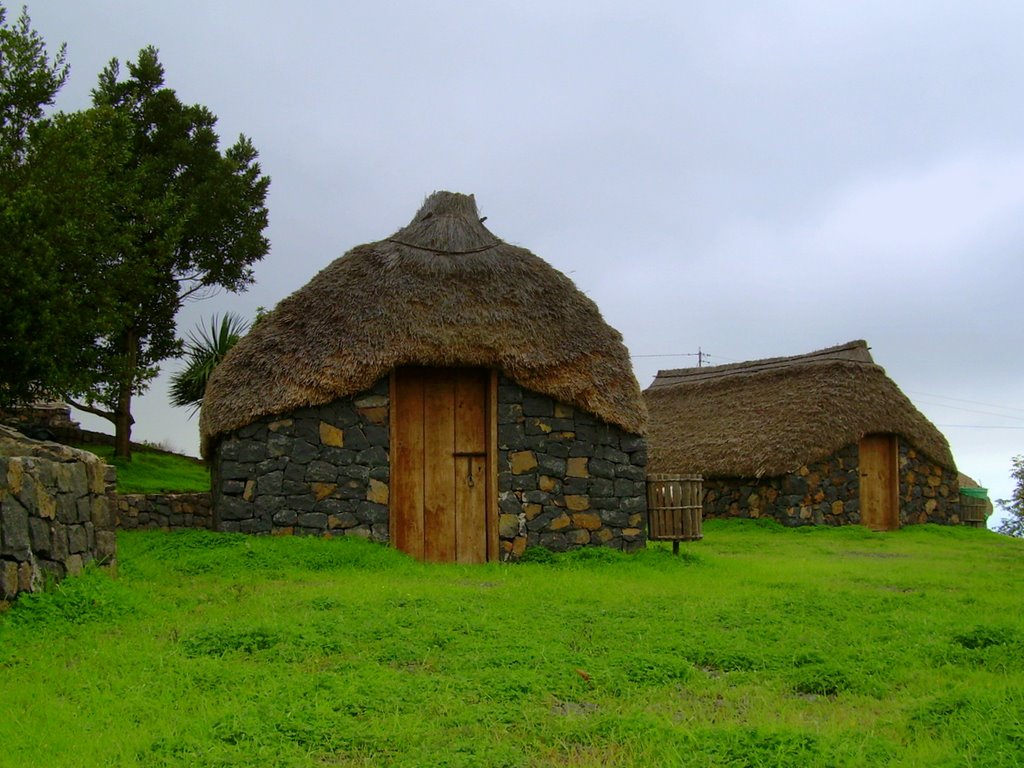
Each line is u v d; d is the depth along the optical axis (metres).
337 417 13.39
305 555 12.03
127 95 26.94
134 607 8.45
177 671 6.37
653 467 24.31
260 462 13.11
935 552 17.30
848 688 6.38
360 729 5.27
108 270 20.00
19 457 8.52
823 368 23.44
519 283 14.34
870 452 23.16
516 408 13.86
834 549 17.44
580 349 14.00
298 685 6.05
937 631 8.07
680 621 8.51
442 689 6.05
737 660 7.07
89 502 9.56
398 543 13.62
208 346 26.00
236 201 26.55
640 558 13.34
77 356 18.86
